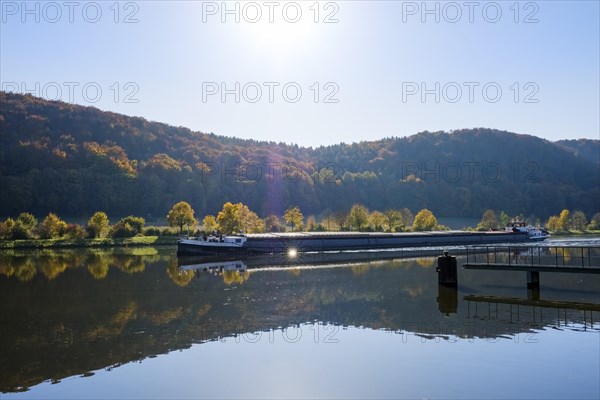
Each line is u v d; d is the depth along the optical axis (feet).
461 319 116.47
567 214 629.10
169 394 74.59
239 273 209.46
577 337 99.66
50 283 180.65
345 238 349.00
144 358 90.79
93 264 252.83
